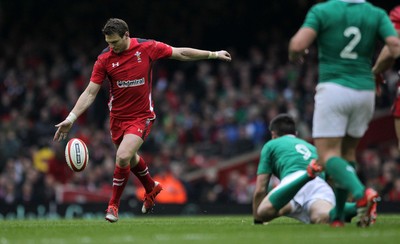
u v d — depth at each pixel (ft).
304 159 96.78
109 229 87.45
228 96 269.44
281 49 320.09
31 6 340.59
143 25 347.15
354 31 78.95
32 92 281.54
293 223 97.30
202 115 270.67
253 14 345.31
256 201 98.48
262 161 98.58
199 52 104.12
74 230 86.28
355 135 80.43
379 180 223.30
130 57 100.32
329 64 79.05
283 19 339.36
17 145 238.27
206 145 257.96
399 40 79.92
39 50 322.14
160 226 92.48
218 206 195.62
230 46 344.08
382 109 265.54
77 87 284.61
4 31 333.01
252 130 255.29
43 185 216.33
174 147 250.37
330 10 79.30
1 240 73.31
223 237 74.28
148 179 107.65
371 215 80.84
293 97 265.54
